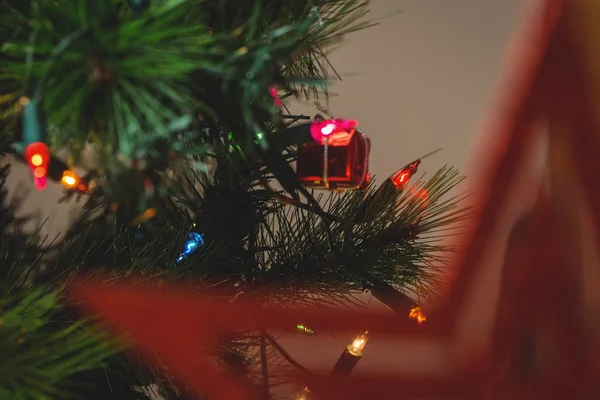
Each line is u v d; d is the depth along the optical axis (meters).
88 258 0.44
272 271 0.48
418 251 0.48
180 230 0.45
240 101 0.37
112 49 0.34
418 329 0.36
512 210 0.36
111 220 0.45
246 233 0.49
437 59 0.57
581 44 0.34
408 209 0.48
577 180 0.35
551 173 0.35
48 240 0.55
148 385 0.45
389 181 0.48
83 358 0.38
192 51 0.35
